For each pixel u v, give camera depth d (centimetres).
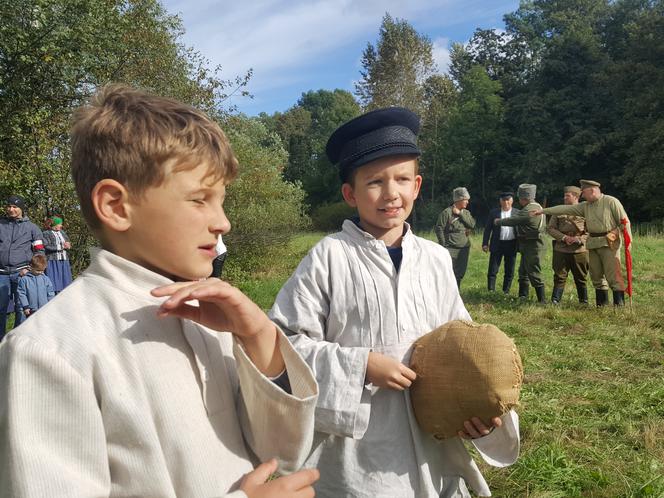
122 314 113
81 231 1157
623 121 3988
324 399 186
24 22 1063
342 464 191
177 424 111
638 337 693
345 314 204
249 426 127
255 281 1333
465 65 5825
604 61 4369
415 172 211
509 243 1038
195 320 117
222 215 120
